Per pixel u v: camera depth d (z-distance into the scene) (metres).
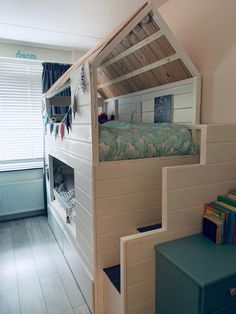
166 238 1.39
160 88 2.11
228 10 1.65
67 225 2.36
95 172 1.47
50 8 2.39
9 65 3.47
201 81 1.86
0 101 3.48
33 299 1.92
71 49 3.65
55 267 2.34
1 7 2.36
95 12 2.48
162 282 1.31
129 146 1.54
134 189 1.60
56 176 3.30
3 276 2.21
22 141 3.67
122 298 1.35
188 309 1.12
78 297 1.92
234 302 1.12
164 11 2.24
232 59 1.64
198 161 1.76
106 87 2.65
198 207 1.47
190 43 1.97
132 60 1.96
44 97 3.15
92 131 1.44
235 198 1.50
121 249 1.31
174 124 1.84
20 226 3.34
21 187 3.55
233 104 1.65
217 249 1.30
